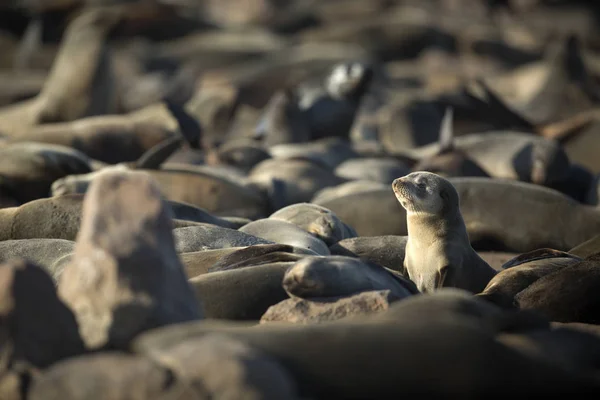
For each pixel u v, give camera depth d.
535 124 62.94
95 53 66.56
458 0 161.12
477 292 27.45
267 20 162.75
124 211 17.36
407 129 65.38
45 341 16.34
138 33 129.88
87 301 16.88
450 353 14.79
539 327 17.64
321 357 15.03
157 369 14.56
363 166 50.28
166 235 17.58
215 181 41.44
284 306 20.39
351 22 149.75
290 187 45.31
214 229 28.97
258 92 100.19
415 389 14.70
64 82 65.50
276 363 14.60
